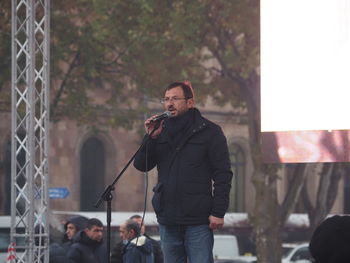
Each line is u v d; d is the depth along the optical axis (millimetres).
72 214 52812
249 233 65875
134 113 52969
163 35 46312
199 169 13062
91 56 48875
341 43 21984
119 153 76938
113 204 76500
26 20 23484
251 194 85500
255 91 47812
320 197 55688
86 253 21266
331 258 6695
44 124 23875
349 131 21828
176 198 13062
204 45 46562
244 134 84938
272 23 22406
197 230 13008
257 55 45656
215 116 82438
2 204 68000
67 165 74125
